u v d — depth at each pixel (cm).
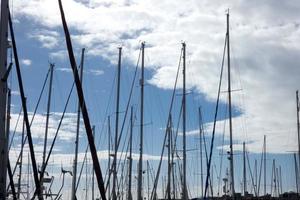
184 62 4741
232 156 3988
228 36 4147
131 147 4634
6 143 1005
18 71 1095
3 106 985
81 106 899
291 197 7400
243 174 7112
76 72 916
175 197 5266
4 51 997
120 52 4500
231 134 4012
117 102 4412
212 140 4175
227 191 5997
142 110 4497
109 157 4512
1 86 987
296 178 6819
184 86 4744
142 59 4559
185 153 4628
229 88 4084
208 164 4247
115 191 4172
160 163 5066
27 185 3675
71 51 922
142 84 4531
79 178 4403
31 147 1123
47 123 4119
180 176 5006
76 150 4078
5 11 1005
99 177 870
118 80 4466
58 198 3959
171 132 5022
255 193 7694
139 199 4362
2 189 972
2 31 998
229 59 4109
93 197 5391
